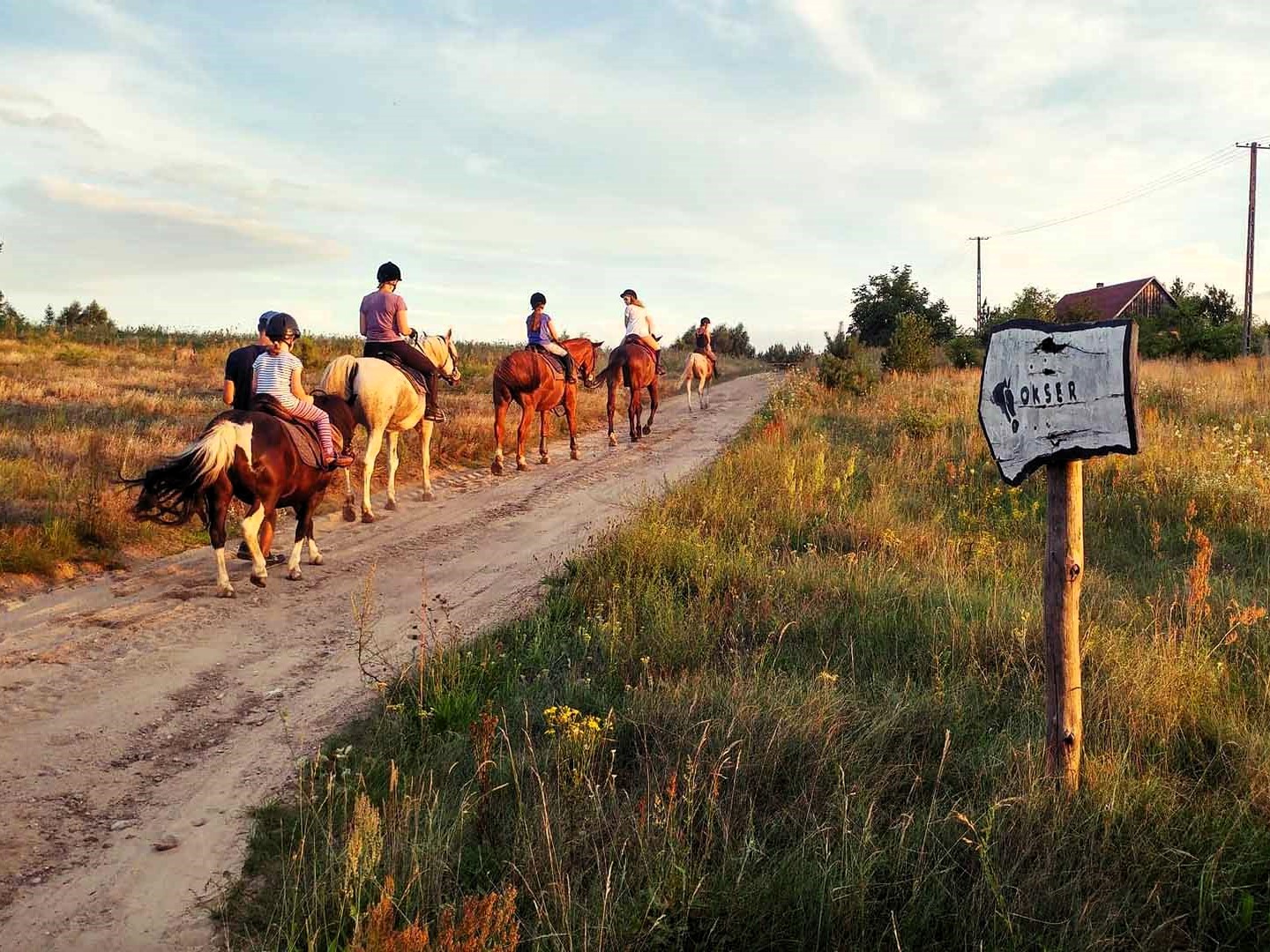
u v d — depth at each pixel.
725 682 5.78
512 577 9.38
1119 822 4.19
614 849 3.97
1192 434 15.12
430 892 3.77
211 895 4.06
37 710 5.91
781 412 20.98
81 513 9.58
